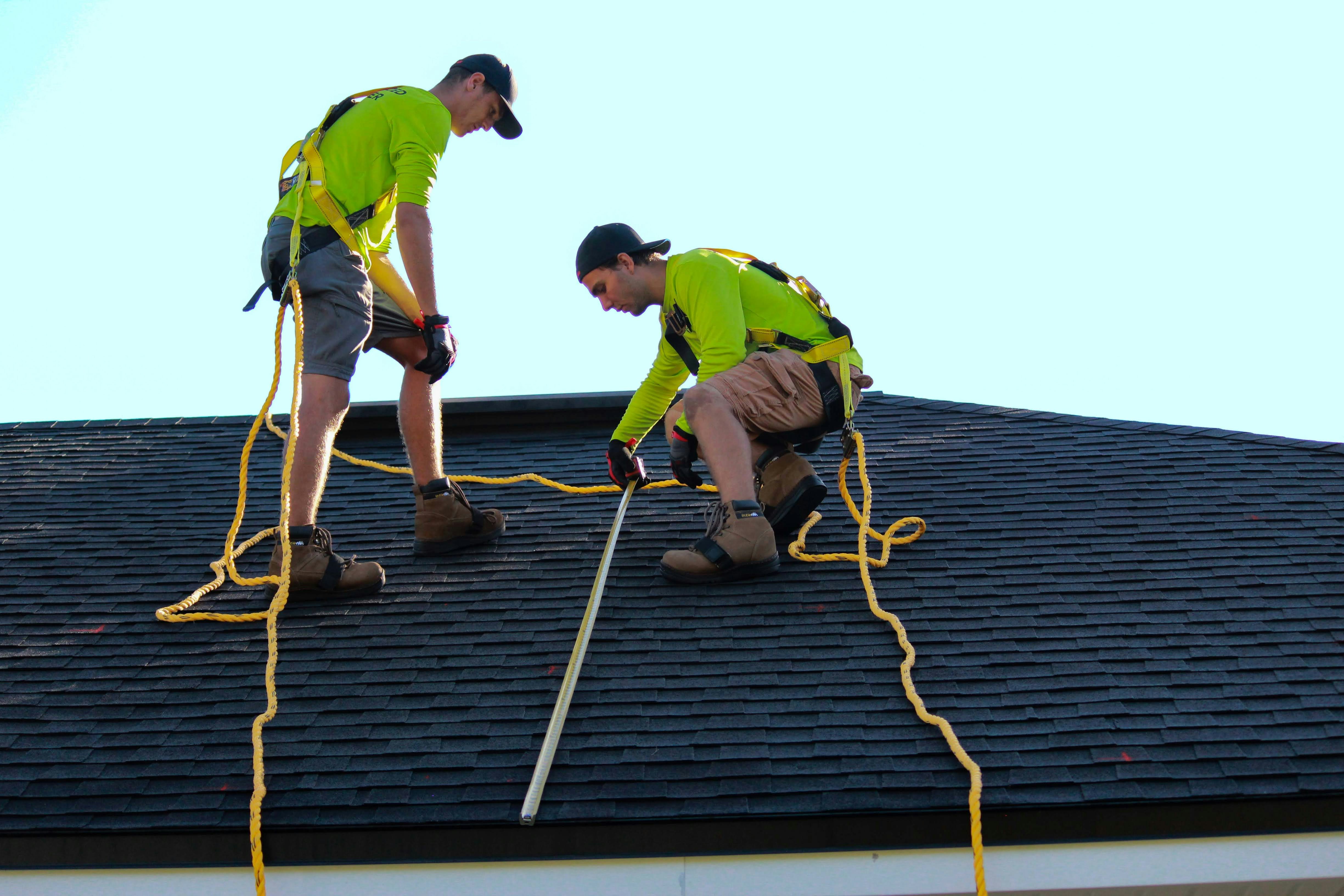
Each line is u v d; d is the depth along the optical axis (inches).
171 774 114.3
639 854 106.0
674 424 164.1
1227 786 103.9
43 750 119.3
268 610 151.4
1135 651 126.3
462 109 164.1
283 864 107.3
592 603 140.4
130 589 160.1
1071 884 103.6
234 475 206.5
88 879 108.4
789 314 159.9
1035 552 153.9
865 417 218.2
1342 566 142.7
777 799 106.1
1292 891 108.5
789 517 160.2
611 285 159.3
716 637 136.2
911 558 155.6
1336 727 110.7
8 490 201.6
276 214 156.9
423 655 136.5
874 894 104.7
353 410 220.4
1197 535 155.2
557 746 115.3
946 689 121.2
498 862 106.7
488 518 170.9
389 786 110.9
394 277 165.2
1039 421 207.6
